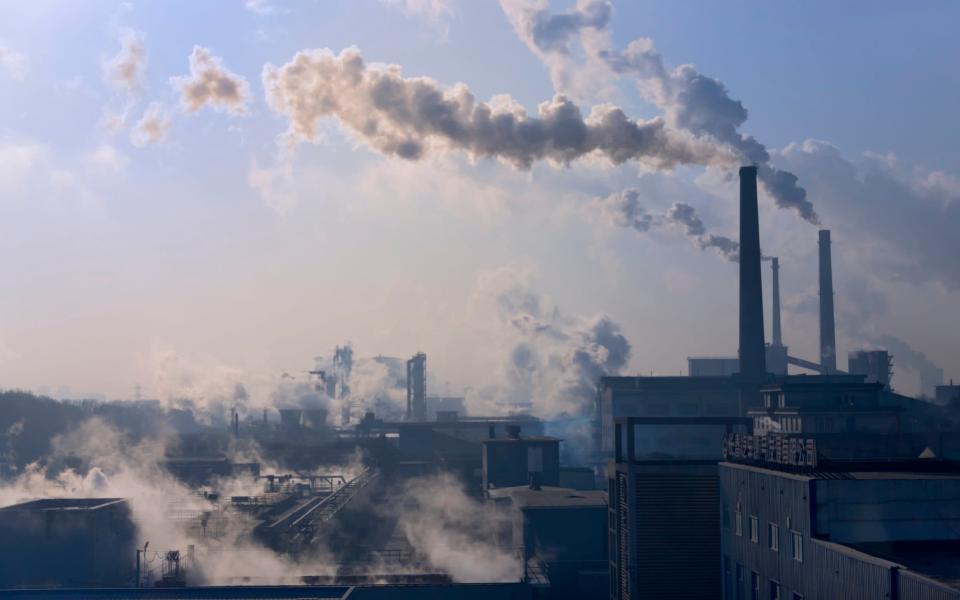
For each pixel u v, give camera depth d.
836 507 38.72
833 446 82.62
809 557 38.72
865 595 33.34
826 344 185.12
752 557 46.91
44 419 198.50
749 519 47.72
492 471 117.31
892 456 83.06
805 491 39.25
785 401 122.00
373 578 69.31
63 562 73.62
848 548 35.94
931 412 128.12
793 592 40.62
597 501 83.56
